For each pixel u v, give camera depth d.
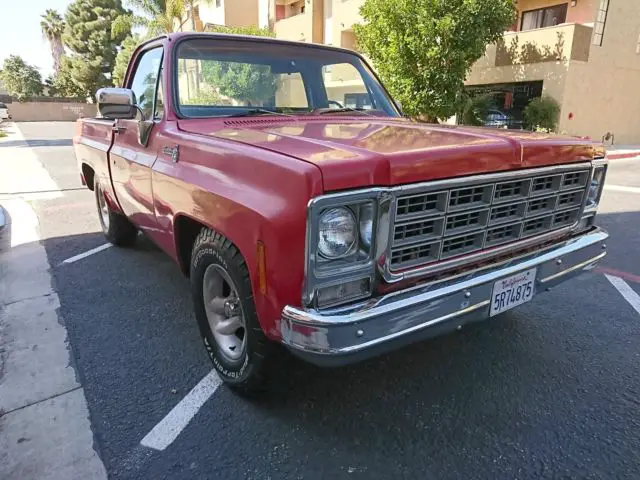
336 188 1.79
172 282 4.21
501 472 2.12
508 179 2.30
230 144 2.28
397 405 2.58
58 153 14.72
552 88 15.59
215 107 3.17
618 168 12.05
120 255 4.91
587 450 2.25
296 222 1.79
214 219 2.25
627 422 2.44
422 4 12.54
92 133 4.82
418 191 1.96
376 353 1.93
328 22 23.59
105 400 2.60
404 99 13.34
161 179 2.84
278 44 3.52
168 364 2.95
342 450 2.26
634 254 5.05
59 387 2.71
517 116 16.73
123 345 3.16
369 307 1.88
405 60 13.01
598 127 16.80
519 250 2.50
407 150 1.99
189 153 2.58
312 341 1.82
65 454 2.21
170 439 2.32
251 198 1.99
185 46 3.18
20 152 14.97
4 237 5.57
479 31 12.59
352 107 3.74
